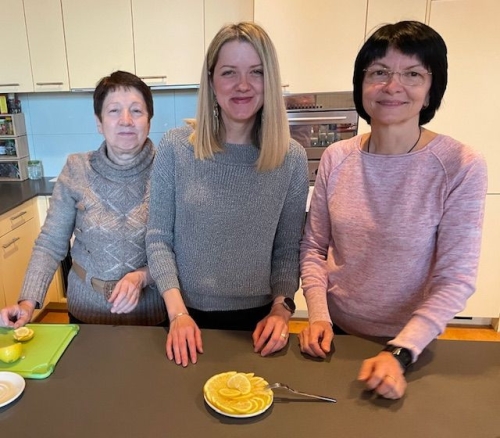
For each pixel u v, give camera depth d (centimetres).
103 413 81
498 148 244
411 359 90
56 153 304
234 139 114
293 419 80
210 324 124
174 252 122
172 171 117
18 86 264
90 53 257
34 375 91
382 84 98
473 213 93
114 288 127
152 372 93
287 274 121
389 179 102
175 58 255
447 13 228
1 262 235
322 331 102
